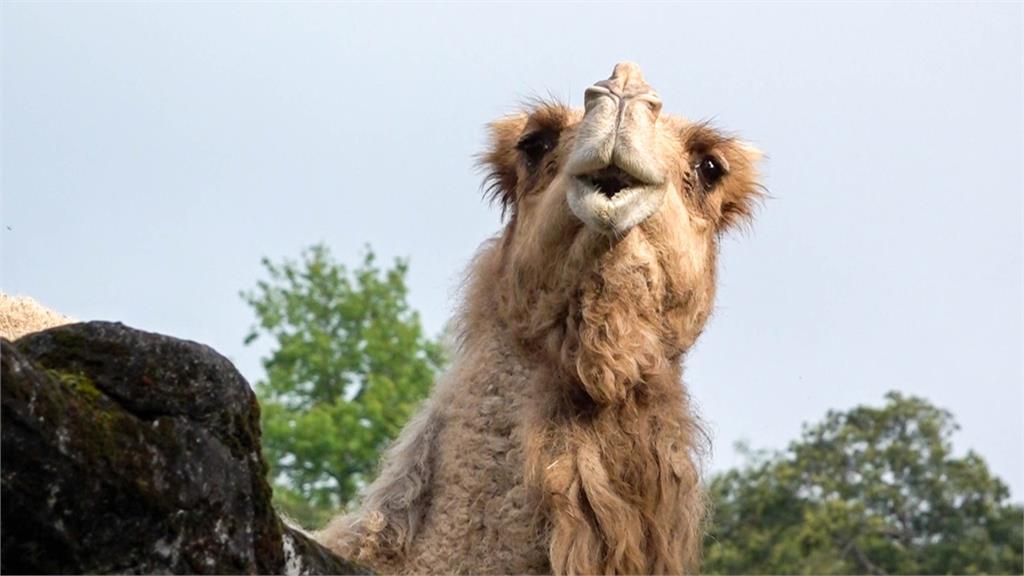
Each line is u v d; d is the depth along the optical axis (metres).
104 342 11.14
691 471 16.17
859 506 85.75
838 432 89.38
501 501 15.70
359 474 85.12
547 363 16.05
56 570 10.73
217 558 11.26
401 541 15.91
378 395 88.44
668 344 16.25
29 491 10.56
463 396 16.20
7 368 10.45
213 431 11.36
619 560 15.33
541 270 16.03
